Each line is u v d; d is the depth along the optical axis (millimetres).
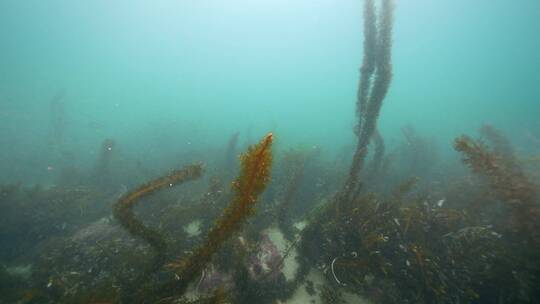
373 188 9531
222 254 5312
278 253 6008
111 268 5277
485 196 6059
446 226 5605
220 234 2949
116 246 5961
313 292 5273
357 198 6078
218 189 8070
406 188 6598
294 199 8492
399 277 4844
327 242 5574
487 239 5016
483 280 4516
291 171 9227
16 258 6730
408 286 4758
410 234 5371
